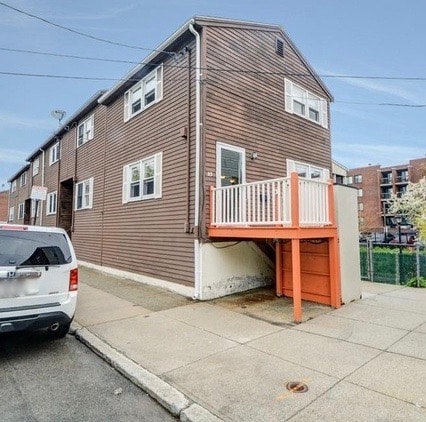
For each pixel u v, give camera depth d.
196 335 5.12
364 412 2.96
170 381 3.58
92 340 4.86
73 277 4.75
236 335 5.13
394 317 6.14
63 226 16.97
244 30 9.66
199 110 8.21
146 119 10.35
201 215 7.87
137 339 4.93
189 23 8.30
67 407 3.16
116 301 7.39
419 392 3.31
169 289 8.63
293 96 11.50
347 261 7.45
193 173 8.22
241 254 8.61
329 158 13.13
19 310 4.17
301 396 3.25
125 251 10.89
